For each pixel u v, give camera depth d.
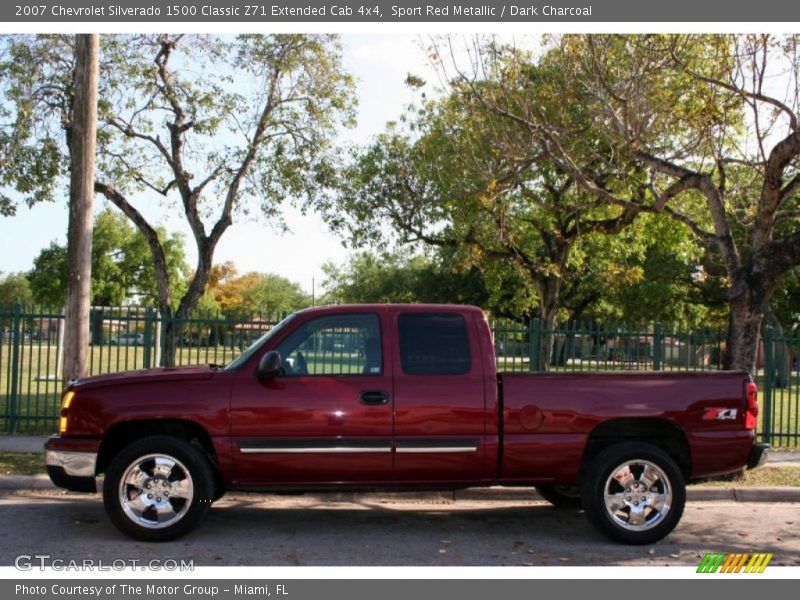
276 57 19.12
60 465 7.03
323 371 7.35
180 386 7.11
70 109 18.72
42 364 29.53
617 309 41.44
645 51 12.27
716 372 7.45
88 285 10.46
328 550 7.01
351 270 58.09
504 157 14.45
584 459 7.44
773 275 10.88
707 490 9.67
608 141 12.91
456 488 7.32
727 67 11.50
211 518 8.16
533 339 13.19
